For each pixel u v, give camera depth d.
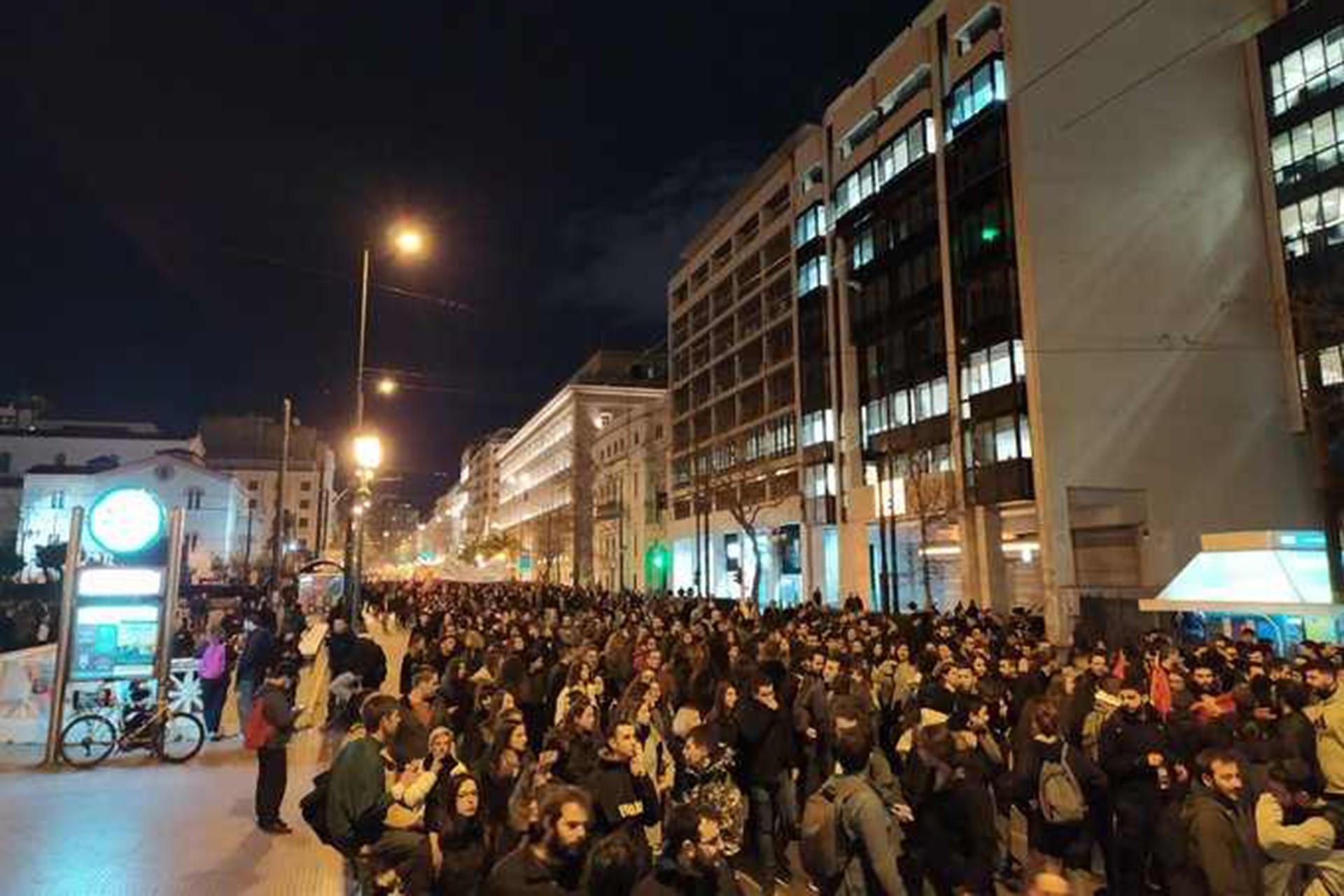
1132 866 7.16
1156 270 36.84
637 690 8.98
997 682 10.48
